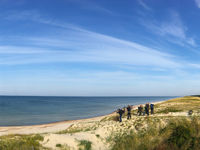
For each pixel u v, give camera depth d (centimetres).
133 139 1077
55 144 976
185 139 859
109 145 1100
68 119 4397
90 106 9181
